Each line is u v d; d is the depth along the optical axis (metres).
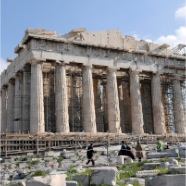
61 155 32.88
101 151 33.34
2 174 24.91
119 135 46.47
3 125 60.41
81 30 51.78
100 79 59.75
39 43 48.53
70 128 54.84
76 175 14.59
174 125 59.34
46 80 54.88
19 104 52.94
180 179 12.63
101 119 57.69
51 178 11.92
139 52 55.97
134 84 54.69
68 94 56.84
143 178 15.79
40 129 45.44
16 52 53.09
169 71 58.88
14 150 37.31
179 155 24.39
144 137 48.25
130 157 26.53
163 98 62.81
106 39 54.47
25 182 12.48
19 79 53.84
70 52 50.31
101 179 14.02
